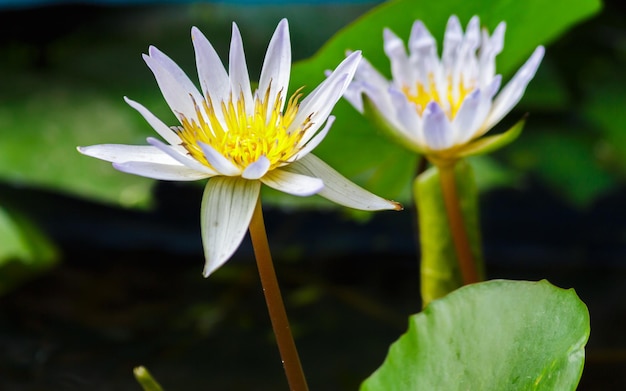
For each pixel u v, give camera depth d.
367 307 1.10
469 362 0.75
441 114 0.80
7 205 1.11
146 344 1.01
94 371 0.97
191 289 1.14
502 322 0.75
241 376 0.97
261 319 1.07
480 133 0.82
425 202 0.86
